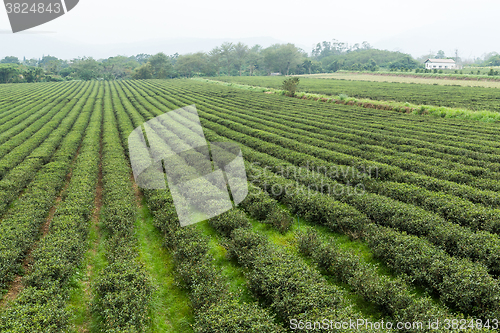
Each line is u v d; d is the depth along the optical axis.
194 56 173.00
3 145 28.38
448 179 21.22
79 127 37.44
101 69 182.88
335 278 12.45
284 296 10.18
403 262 12.10
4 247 12.15
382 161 25.00
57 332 8.95
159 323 10.33
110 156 23.95
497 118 43.00
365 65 187.25
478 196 17.48
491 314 9.55
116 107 54.09
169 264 13.54
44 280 10.67
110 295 9.91
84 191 17.73
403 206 15.91
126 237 14.16
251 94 80.88
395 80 122.94
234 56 192.50
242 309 9.55
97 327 9.96
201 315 9.50
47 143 29.12
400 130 36.69
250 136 32.72
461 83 101.88
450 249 13.33
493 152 27.28
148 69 159.75
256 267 11.77
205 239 14.10
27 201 16.28
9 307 9.61
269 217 16.66
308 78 143.62
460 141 31.77
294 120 44.75
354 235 15.21
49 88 99.56
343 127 39.12
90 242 14.88
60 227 13.74
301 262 12.05
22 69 144.38
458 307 10.66
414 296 11.34
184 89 94.44
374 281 11.05
